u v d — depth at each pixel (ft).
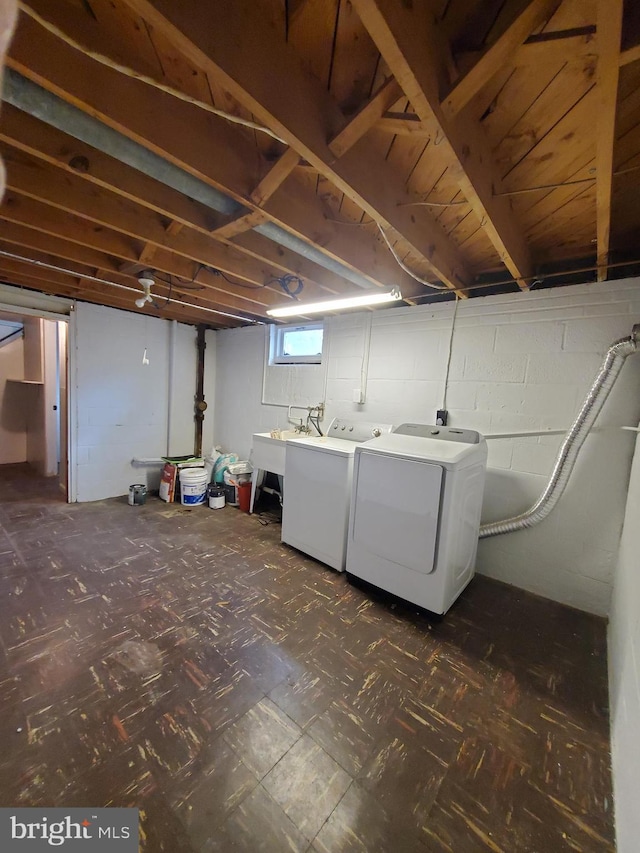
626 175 4.87
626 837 3.29
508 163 4.83
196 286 10.24
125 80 3.62
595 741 4.68
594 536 7.72
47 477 15.70
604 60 2.81
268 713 4.84
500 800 3.93
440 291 8.70
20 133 4.12
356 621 6.95
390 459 7.52
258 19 3.18
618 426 7.40
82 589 7.48
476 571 9.25
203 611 6.98
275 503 13.52
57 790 3.76
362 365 11.42
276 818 3.66
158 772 4.01
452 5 2.99
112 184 4.91
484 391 9.09
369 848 3.46
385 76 3.65
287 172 4.48
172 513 12.35
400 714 4.95
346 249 6.71
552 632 6.96
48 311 11.73
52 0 3.01
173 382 15.16
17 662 5.45
